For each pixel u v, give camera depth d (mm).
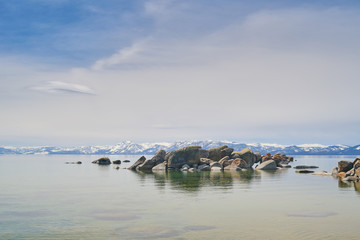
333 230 16000
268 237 14852
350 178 41281
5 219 18406
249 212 20281
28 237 14914
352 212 20219
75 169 70500
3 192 29562
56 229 16266
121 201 24391
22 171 62188
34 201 24422
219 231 15883
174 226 16859
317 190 30953
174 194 28156
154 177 47094
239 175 51062
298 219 18359
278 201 24281
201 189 31766
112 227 16641
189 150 69062
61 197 26438
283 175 50875
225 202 23891
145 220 18188
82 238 14766
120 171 63188
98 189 31953
